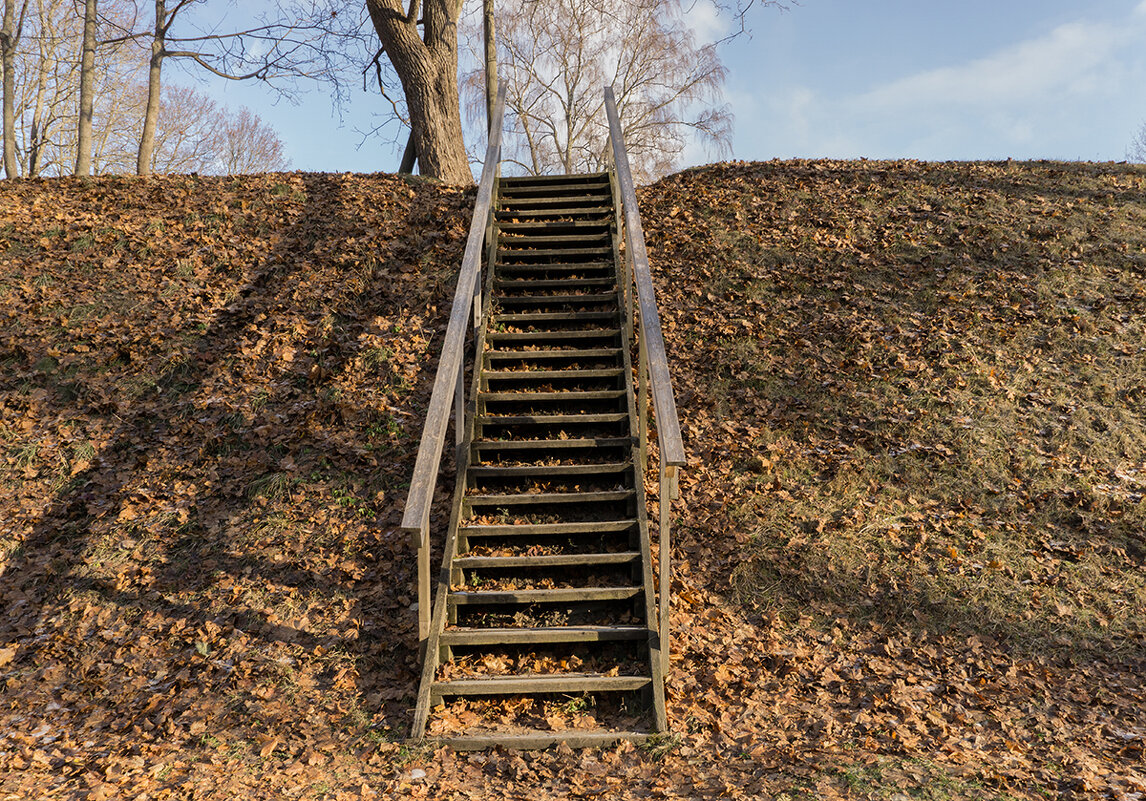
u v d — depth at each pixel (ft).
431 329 26.23
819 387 24.08
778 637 16.14
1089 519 18.86
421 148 41.83
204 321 26.58
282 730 13.42
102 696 14.52
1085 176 35.81
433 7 42.24
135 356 25.03
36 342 25.50
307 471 20.86
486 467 18.70
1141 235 30.14
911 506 19.75
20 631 16.47
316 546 18.47
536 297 25.13
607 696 14.17
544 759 12.59
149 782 11.83
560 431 20.48
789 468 21.26
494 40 53.36
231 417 22.70
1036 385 23.43
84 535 19.20
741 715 13.65
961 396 23.08
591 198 32.27
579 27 80.07
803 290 28.58
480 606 15.81
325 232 31.68
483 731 13.28
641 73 82.12
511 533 16.90
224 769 12.28
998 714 13.44
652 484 20.45
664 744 12.85
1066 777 11.32
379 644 15.60
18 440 22.12
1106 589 16.92
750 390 24.30
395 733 13.29
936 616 16.53
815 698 14.15
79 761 12.51
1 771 12.17
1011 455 20.95
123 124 97.66
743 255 30.68
